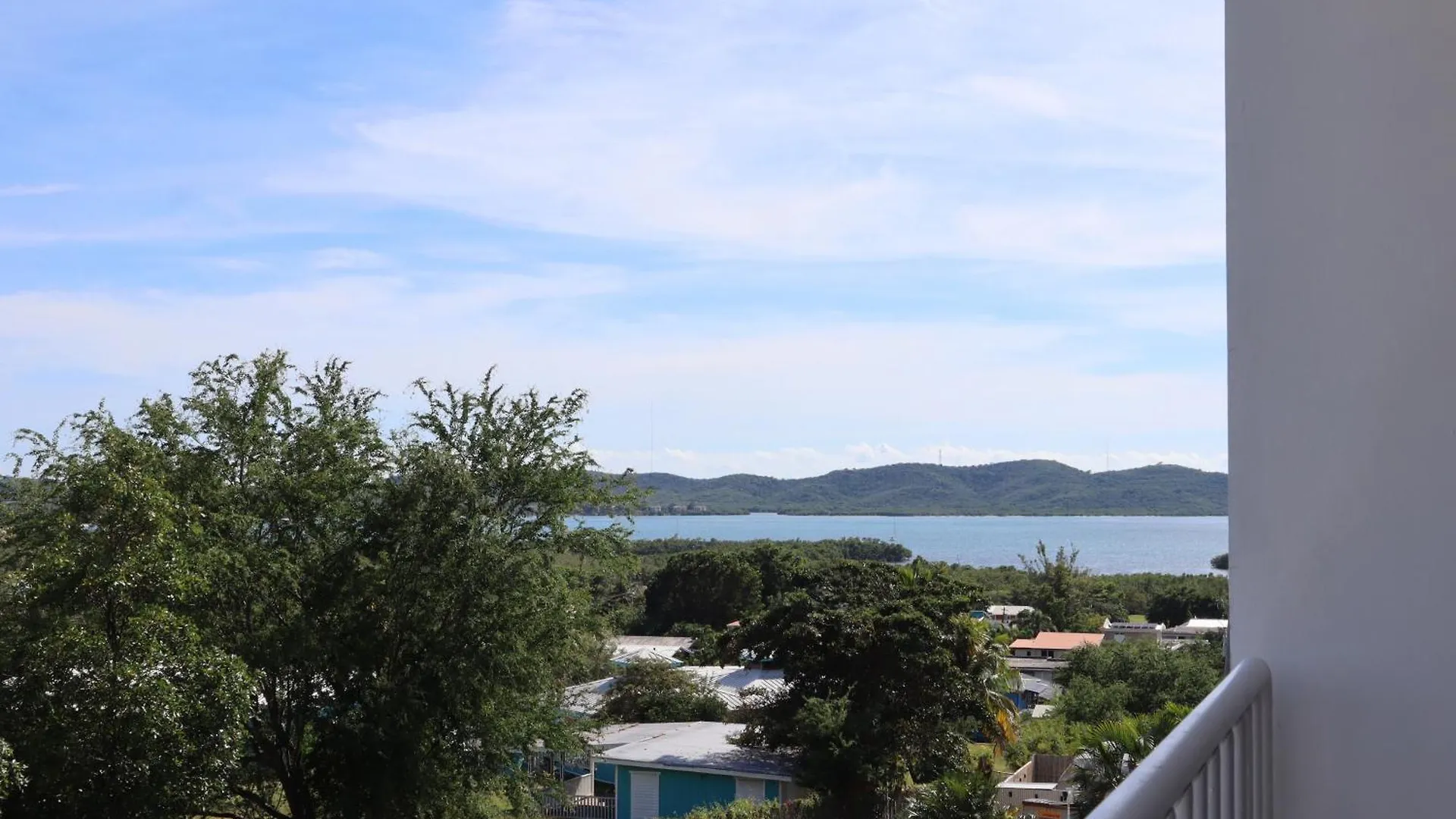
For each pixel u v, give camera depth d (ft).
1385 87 5.57
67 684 38.27
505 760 50.01
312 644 46.73
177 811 39.40
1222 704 4.61
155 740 38.37
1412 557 5.42
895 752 72.49
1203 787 4.11
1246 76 5.99
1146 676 60.70
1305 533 5.72
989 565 364.17
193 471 48.70
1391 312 5.52
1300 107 5.81
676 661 116.37
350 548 49.52
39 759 37.29
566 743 52.90
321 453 51.01
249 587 47.57
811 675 77.97
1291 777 5.64
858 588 83.51
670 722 97.50
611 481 55.57
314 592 49.39
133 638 39.78
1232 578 5.95
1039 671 118.52
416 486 50.85
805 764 71.36
